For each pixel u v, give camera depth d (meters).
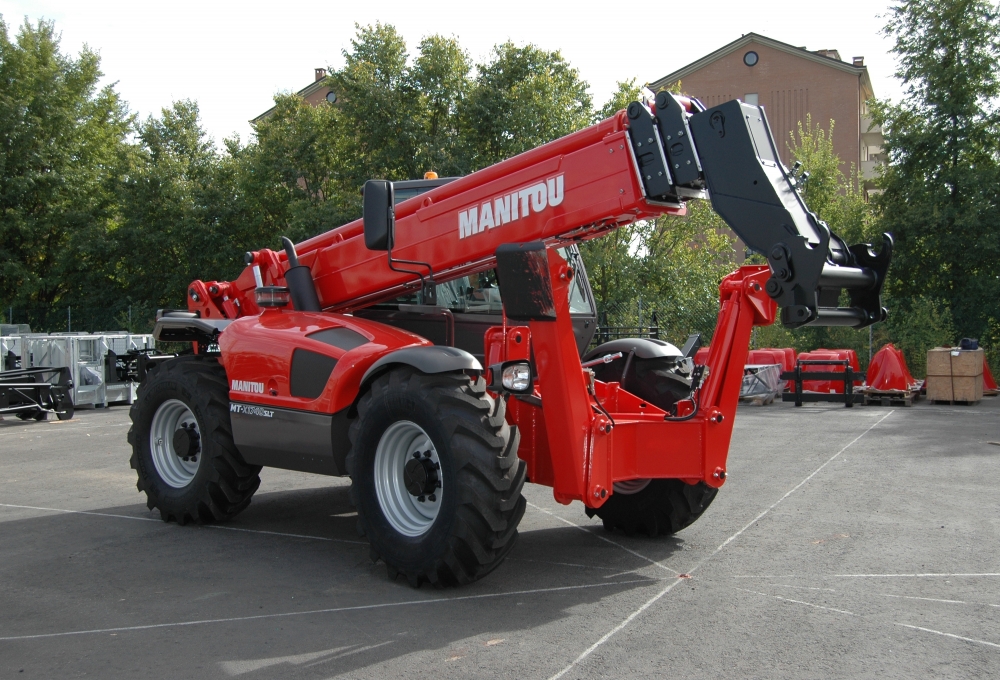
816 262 3.95
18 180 29.95
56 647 3.65
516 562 4.97
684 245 20.70
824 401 15.52
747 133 4.20
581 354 6.15
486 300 5.81
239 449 5.70
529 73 25.23
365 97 25.56
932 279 21.45
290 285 5.91
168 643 3.68
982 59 20.98
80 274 30.17
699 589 4.41
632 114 4.42
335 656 3.52
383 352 4.92
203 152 35.22
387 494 4.64
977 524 5.85
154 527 5.97
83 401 15.69
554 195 4.68
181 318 6.39
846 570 4.75
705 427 4.76
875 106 22.61
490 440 4.22
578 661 3.45
